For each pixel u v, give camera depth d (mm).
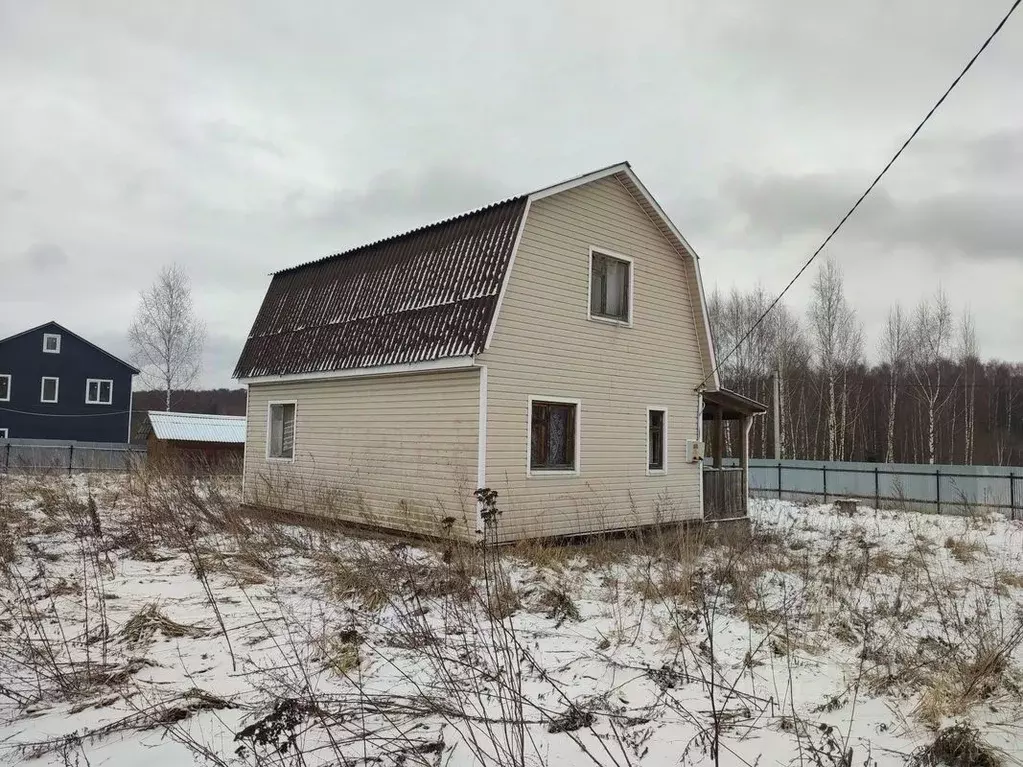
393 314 13641
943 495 24109
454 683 4984
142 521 11828
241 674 5418
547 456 12867
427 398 12617
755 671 5840
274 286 18250
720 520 16156
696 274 15922
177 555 10242
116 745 4199
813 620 7281
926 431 45031
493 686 5223
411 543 11250
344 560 9430
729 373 47500
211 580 8828
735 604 7926
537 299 12602
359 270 15539
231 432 29750
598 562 10523
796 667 5957
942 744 4355
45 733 4332
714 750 3949
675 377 15672
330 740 4152
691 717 4789
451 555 8453
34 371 41875
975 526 15648
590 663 5883
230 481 18016
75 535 11406
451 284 12766
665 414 15383
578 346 13391
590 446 13539
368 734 4262
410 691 5105
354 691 5086
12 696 4918
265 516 13617
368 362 13367
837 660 6164
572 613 7391
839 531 14805
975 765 4168
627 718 4770
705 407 17438
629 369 14508
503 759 4051
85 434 42938
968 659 5914
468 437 11781
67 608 7309
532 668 5652
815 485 27828
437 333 12320
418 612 6816
